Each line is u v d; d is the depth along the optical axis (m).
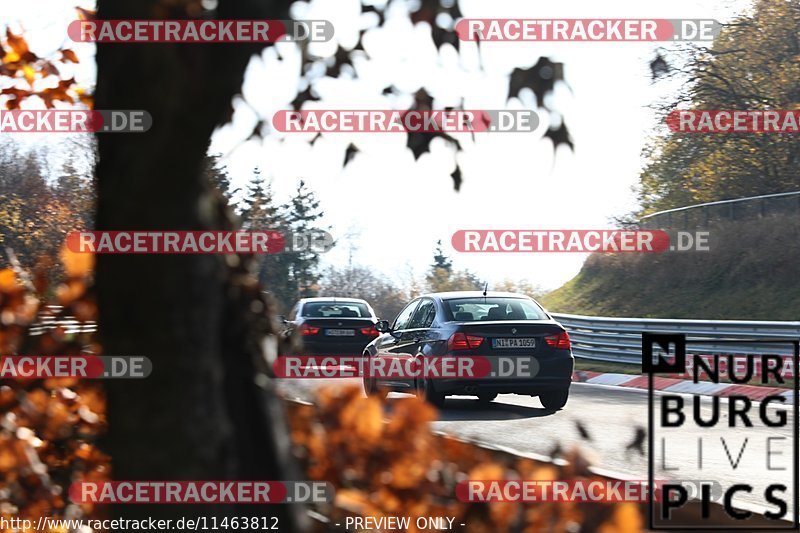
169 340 6.47
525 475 6.98
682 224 75.69
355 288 136.88
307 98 7.02
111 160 6.42
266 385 7.14
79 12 10.66
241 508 6.92
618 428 25.30
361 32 6.77
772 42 82.88
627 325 50.28
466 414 29.23
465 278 138.62
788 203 67.88
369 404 7.90
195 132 6.27
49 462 10.80
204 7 6.26
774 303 62.97
